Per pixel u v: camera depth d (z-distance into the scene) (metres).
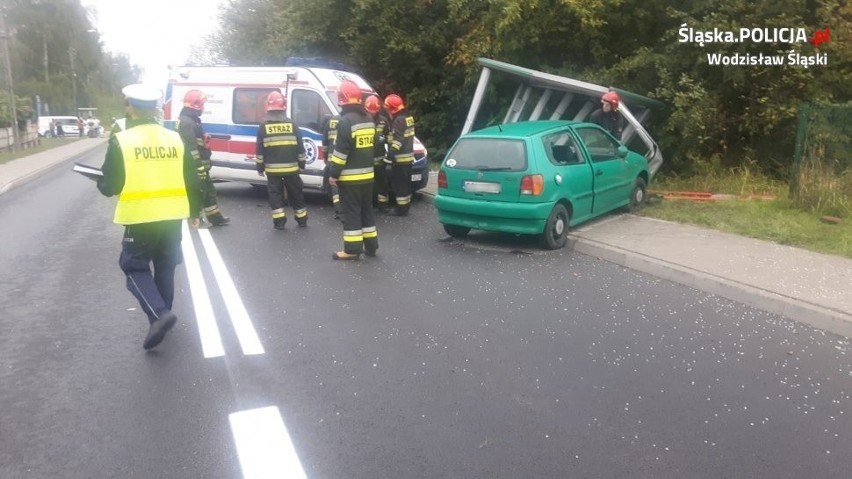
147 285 5.48
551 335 5.84
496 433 4.14
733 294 6.88
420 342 5.67
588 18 13.73
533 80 13.46
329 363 5.23
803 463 3.81
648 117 13.90
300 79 13.07
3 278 7.86
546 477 3.66
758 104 13.38
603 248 8.60
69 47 79.12
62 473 3.73
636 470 3.73
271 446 3.99
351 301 6.82
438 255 8.87
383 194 12.17
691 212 10.59
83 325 6.17
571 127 9.84
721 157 14.03
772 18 12.71
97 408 4.50
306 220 11.00
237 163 13.66
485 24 15.77
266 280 7.62
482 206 9.10
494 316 6.35
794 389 4.78
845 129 10.85
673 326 6.09
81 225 11.44
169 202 5.56
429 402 4.56
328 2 19.61
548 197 8.89
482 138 9.31
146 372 5.08
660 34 14.81
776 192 12.03
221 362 5.27
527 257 8.74
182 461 3.84
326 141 11.40
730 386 4.82
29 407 4.52
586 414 4.39
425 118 19.66
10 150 32.12
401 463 3.80
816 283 6.90
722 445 4.00
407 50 18.50
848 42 12.52
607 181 10.09
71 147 36.56
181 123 10.22
